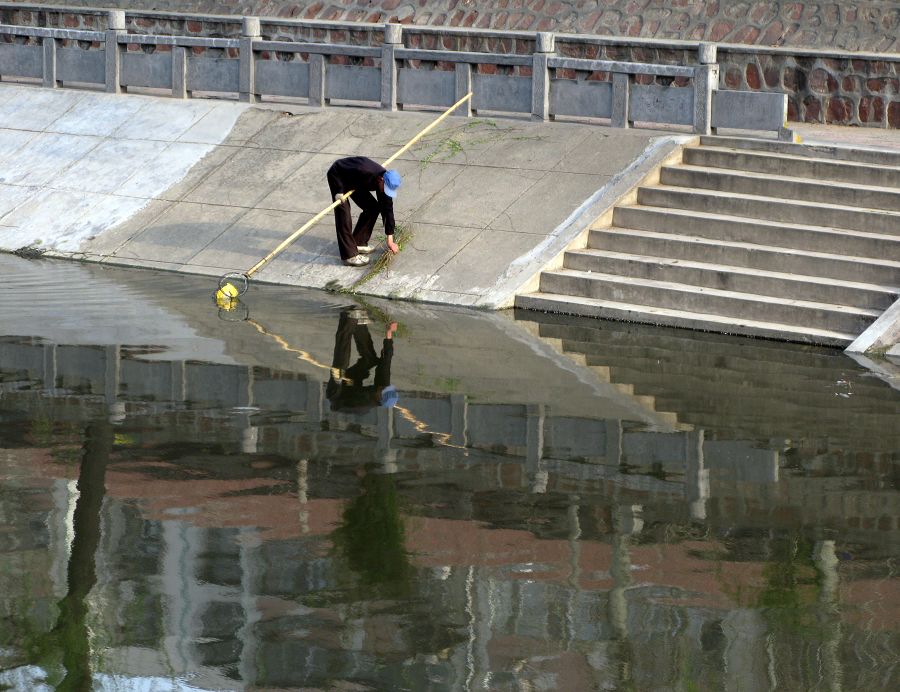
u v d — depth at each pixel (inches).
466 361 653.3
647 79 1090.1
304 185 936.3
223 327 713.6
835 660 350.3
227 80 1064.2
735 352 683.4
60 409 559.8
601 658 352.5
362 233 839.7
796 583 397.7
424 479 485.7
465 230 851.4
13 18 1398.9
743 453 516.1
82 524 439.8
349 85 1022.4
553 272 800.3
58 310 748.0
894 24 1055.6
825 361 666.2
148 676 344.8
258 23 1049.5
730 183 838.5
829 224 790.5
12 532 433.1
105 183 989.2
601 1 1214.9
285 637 364.5
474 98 970.1
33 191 997.2
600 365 649.6
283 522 443.5
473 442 526.9
